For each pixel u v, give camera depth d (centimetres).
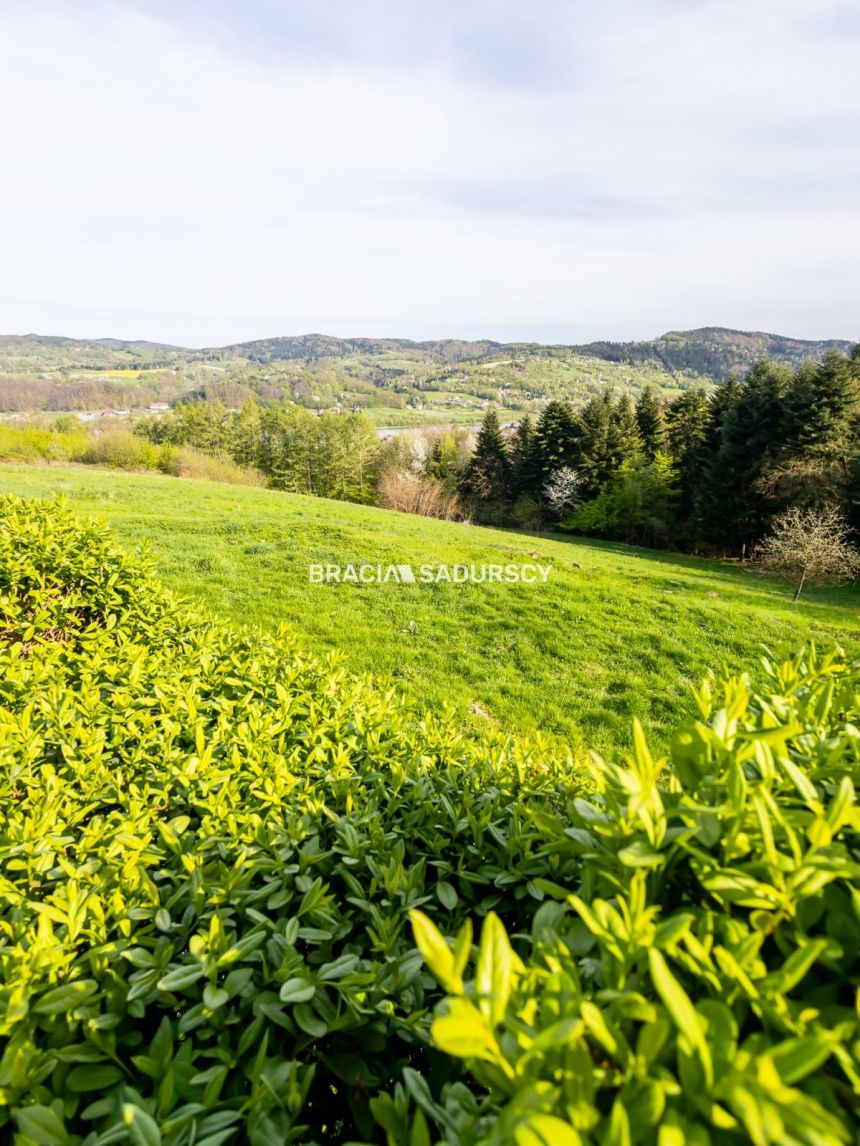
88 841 192
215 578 1057
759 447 3086
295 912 168
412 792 225
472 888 185
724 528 3206
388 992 132
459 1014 69
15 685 301
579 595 1153
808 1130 59
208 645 382
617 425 4222
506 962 79
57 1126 103
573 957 102
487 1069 72
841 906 93
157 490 2219
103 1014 128
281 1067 117
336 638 834
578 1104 67
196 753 257
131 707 297
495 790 230
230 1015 129
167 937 154
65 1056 117
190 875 172
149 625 416
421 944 75
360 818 208
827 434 2803
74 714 273
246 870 172
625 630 963
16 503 566
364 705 329
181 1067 114
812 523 2102
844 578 2066
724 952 80
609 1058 78
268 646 409
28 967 130
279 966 138
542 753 297
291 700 308
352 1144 85
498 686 736
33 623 393
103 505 1773
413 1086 101
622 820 109
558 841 125
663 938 82
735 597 1429
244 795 235
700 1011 76
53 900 155
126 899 165
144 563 519
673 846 102
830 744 139
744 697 130
